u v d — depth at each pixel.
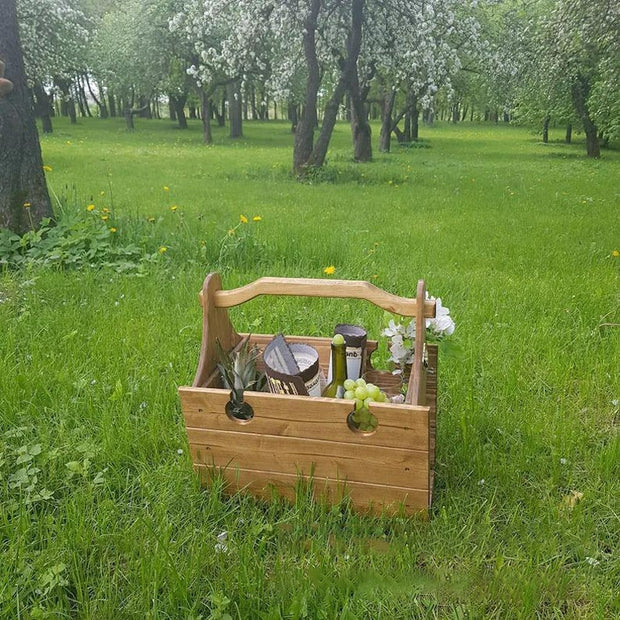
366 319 4.63
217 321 2.82
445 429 3.17
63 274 5.76
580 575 2.27
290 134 42.97
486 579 2.23
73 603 2.20
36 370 3.72
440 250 7.20
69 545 2.36
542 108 29.47
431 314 2.49
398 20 15.70
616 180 16.36
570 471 2.86
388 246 7.31
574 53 17.09
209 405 2.52
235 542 2.39
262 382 2.83
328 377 3.02
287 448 2.52
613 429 3.24
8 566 2.25
